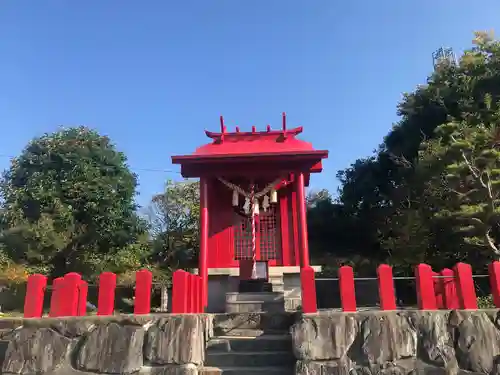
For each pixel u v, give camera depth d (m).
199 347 7.08
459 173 12.32
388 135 28.84
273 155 11.84
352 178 31.45
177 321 6.75
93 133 24.16
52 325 6.87
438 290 8.21
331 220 29.81
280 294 11.04
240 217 13.53
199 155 12.02
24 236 19.66
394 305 7.02
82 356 6.61
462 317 6.82
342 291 7.05
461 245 16.53
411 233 18.70
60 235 20.30
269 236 13.40
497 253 12.32
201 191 12.48
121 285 19.42
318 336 6.60
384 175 28.33
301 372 6.42
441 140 18.22
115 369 6.49
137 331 6.71
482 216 12.44
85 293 7.52
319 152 11.83
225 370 7.17
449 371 6.41
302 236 11.80
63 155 22.06
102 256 21.61
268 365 7.58
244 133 13.30
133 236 23.77
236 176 13.16
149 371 6.49
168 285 20.66
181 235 31.92
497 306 7.16
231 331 9.06
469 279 7.24
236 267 12.76
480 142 12.80
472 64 21.89
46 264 20.30
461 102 21.28
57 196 21.06
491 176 12.21
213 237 13.28
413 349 6.58
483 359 6.50
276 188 13.39
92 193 21.53
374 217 27.25
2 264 19.30
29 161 22.08
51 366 6.61
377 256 27.03
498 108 18.27
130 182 24.50
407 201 22.52
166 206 32.59
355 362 6.44
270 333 8.95
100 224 21.56
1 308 17.45
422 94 25.56
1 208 21.41
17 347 6.75
